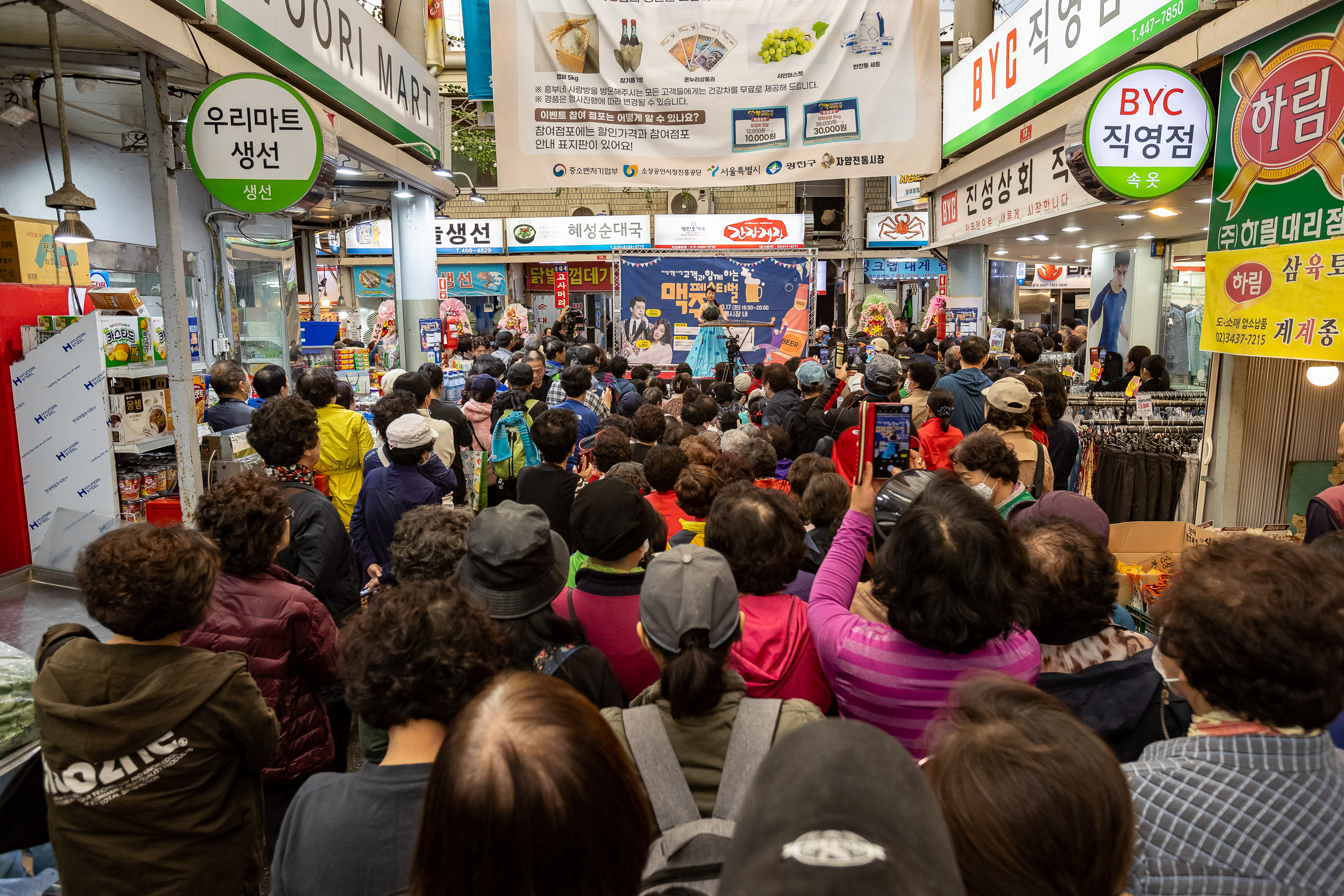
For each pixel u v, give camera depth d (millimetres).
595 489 2258
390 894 1281
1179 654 1299
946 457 4344
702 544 2779
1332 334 3324
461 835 825
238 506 2242
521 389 5562
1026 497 2982
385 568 3625
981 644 1621
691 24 6527
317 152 3943
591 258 17141
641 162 6672
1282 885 1128
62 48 3965
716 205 20500
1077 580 1720
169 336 3992
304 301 12695
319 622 2328
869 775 622
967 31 7836
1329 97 3318
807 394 5555
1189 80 3928
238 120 3912
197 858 1730
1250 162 3801
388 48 6586
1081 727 937
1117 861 869
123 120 6188
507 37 6469
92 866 1662
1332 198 3326
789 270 10797
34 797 1912
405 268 8516
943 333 10750
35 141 6312
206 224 8578
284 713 2277
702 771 1382
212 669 1734
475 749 853
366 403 7004
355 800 1323
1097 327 10070
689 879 1202
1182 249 8859
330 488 4211
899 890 526
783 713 1408
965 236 8117
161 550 1689
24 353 3592
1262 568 1258
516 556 1870
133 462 4027
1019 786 859
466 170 20078
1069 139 4168
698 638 1435
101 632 2785
